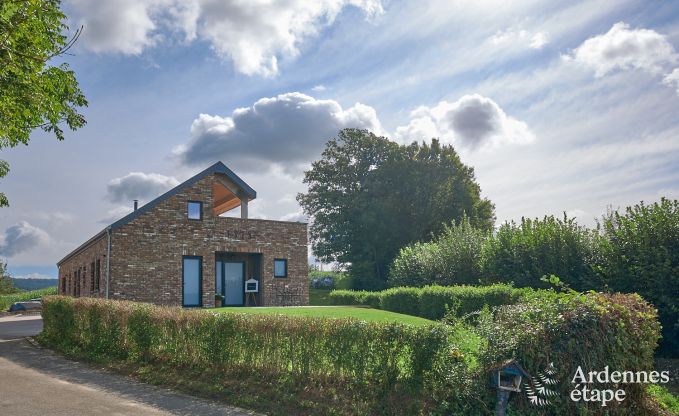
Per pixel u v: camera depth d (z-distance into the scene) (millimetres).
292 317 10555
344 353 9461
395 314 20656
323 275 56219
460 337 9086
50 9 13133
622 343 8922
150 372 11711
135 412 8742
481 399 8500
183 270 25516
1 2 10648
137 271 24094
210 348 11234
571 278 20375
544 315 8992
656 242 17547
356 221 47781
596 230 20703
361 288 48000
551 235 21406
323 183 50906
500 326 9031
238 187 28109
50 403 9086
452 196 47188
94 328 14492
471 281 25672
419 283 28266
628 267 17875
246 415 8852
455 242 27109
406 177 46781
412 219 47375
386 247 47250
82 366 12789
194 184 26109
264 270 27859
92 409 8805
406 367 8953
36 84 13039
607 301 9391
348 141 50188
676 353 17000
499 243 23406
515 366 8258
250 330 10727
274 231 28344
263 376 10367
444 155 48875
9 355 14281
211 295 25938
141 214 24438
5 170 17672
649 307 9930
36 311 36719
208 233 26219
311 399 9352
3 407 8742
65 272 36469
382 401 8898
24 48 11953
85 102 15172
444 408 8492
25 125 14188
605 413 8609
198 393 10109
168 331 12273
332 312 20156
